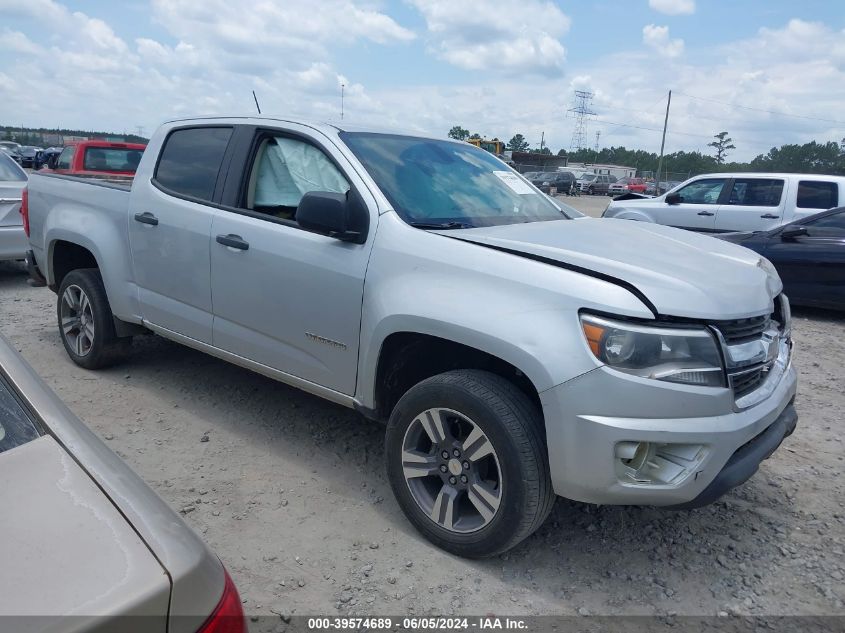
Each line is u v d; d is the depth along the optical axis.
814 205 10.41
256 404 4.56
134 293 4.52
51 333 6.09
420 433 3.04
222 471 3.65
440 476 2.96
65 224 4.91
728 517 3.38
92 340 4.93
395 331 2.99
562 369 2.52
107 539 1.29
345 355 3.30
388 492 3.50
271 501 3.37
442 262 2.93
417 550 3.00
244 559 2.90
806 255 7.89
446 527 2.94
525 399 2.74
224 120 4.12
